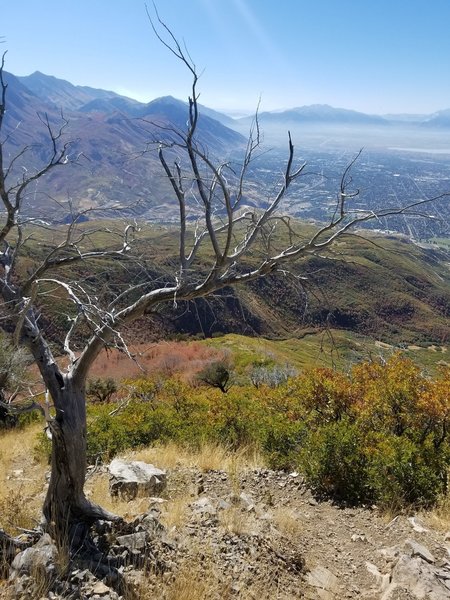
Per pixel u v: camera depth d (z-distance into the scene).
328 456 6.99
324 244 3.88
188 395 13.61
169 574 4.15
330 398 9.29
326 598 4.46
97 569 3.97
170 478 7.49
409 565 4.66
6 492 7.14
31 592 3.59
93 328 4.18
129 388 5.43
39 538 4.26
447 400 7.71
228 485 7.23
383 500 6.52
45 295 4.12
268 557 4.77
